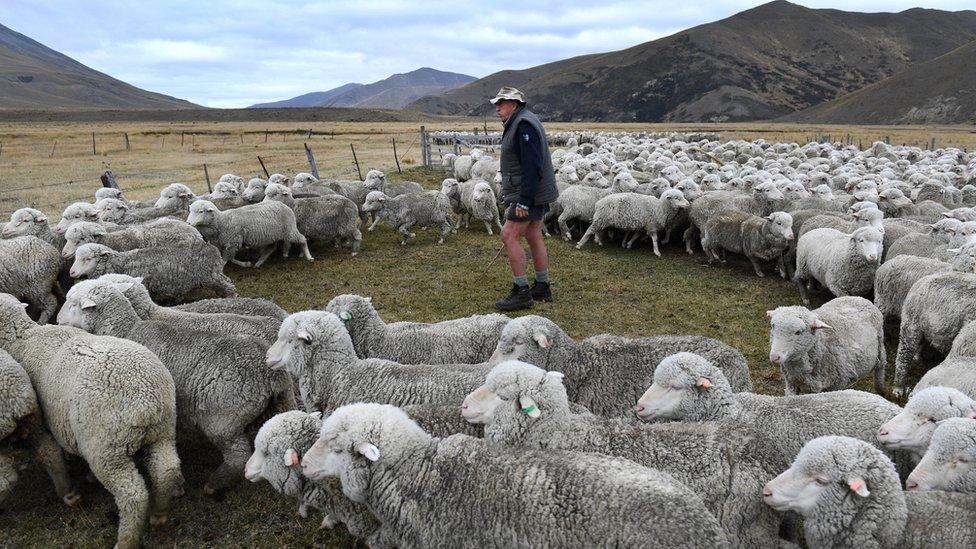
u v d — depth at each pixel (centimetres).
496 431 530
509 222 1088
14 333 631
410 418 556
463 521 469
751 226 1302
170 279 1051
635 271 1376
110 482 563
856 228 1191
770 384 848
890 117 14712
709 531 410
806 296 1171
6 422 567
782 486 468
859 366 757
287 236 1408
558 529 437
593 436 526
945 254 1049
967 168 2320
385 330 767
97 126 8956
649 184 1727
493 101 1052
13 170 3219
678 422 546
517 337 684
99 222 1249
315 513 620
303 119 12825
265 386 646
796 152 2962
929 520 460
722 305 1152
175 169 3262
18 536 592
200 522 606
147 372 579
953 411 521
